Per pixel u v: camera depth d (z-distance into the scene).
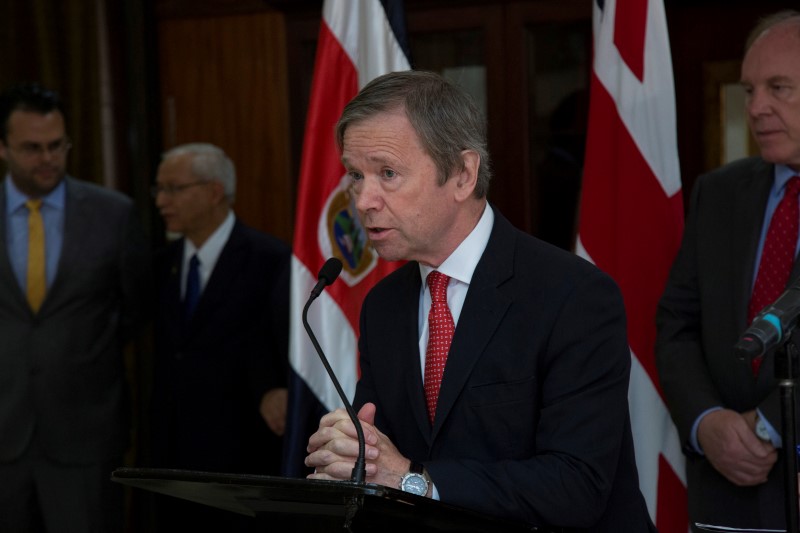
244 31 5.64
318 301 3.86
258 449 4.95
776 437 3.13
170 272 5.07
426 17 5.14
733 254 3.41
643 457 3.69
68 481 4.57
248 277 4.94
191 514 5.09
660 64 3.70
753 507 3.23
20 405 4.55
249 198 5.69
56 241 4.67
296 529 2.22
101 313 4.68
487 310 2.40
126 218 4.75
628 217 3.70
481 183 2.43
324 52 3.90
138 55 5.77
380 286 2.67
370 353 2.61
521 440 2.36
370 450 2.27
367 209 2.34
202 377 4.89
